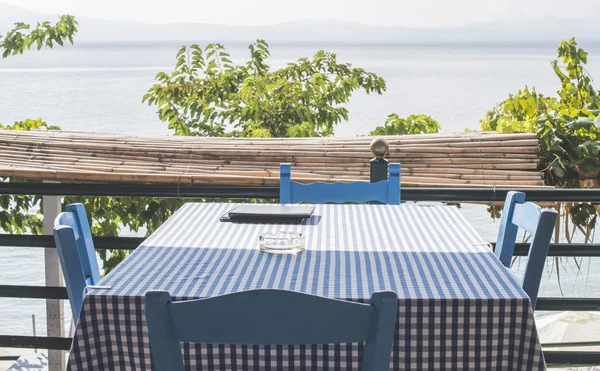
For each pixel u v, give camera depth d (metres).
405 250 2.08
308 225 2.42
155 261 1.97
